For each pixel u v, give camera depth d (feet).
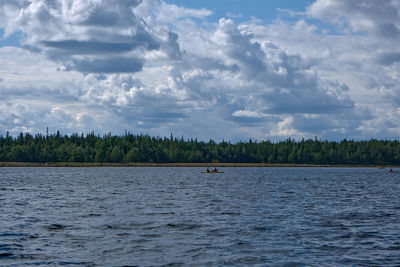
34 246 71.51
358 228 91.04
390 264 61.82
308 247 72.18
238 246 72.54
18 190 194.49
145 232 84.43
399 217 108.99
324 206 133.69
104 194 173.68
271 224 95.35
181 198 157.58
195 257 65.05
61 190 195.62
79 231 84.99
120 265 60.44
